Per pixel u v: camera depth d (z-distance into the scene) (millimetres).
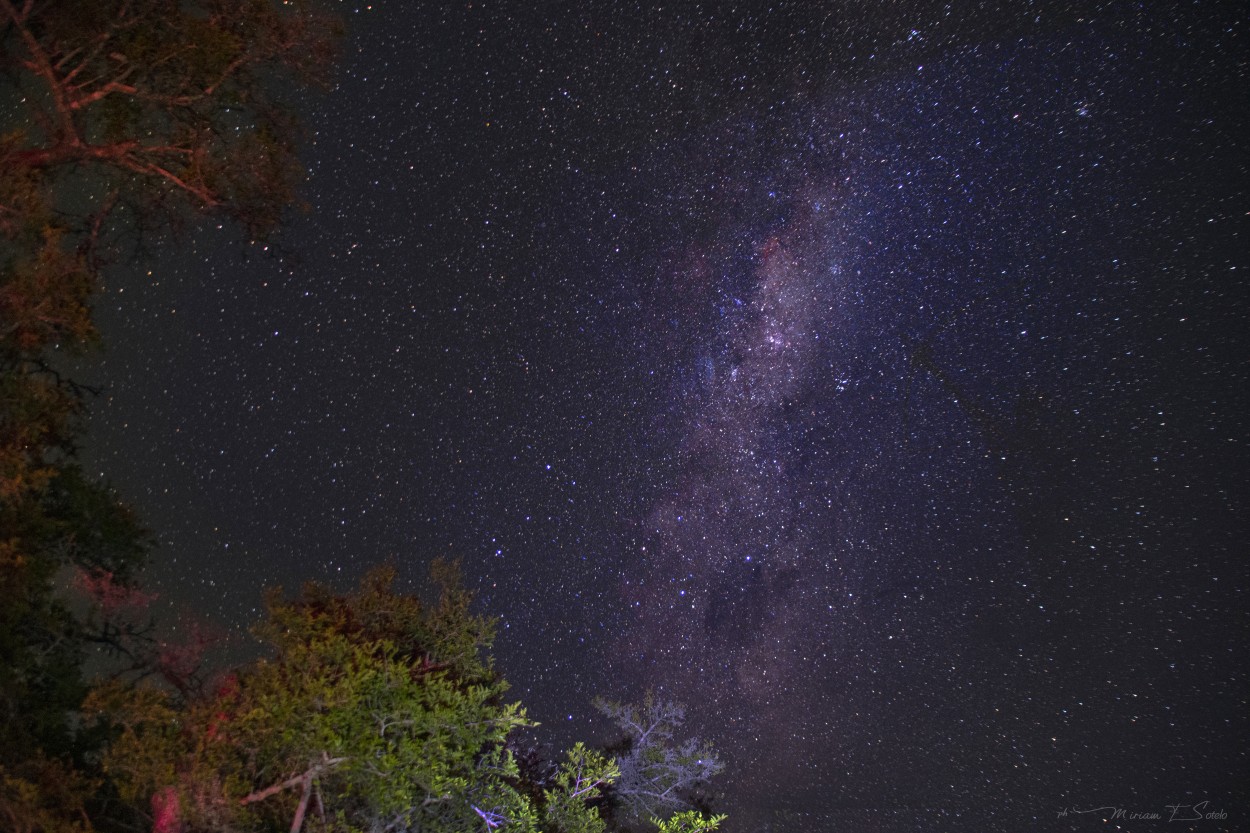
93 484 7867
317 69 8570
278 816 5801
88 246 8000
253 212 8758
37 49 7391
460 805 6355
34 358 7094
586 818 7520
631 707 9500
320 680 5789
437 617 7402
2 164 7117
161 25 8047
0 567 6633
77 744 7074
